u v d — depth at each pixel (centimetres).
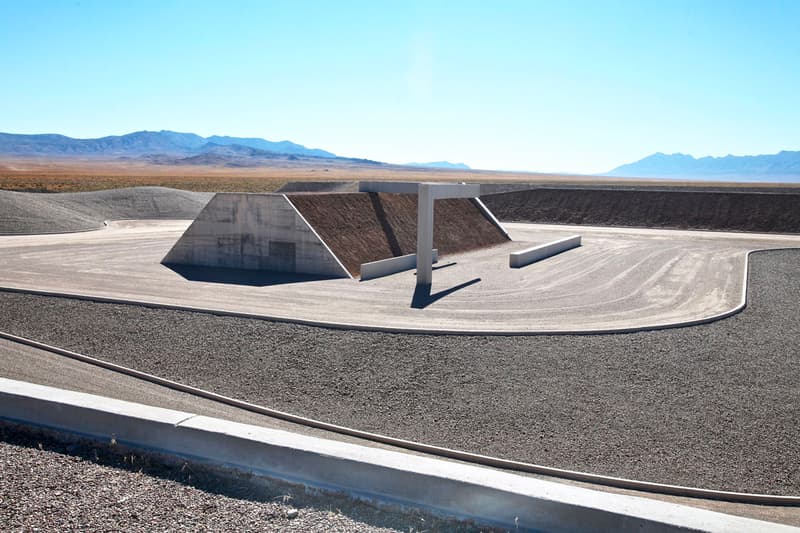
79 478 714
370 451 721
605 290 2706
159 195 6556
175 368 1680
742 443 1291
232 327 1975
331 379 1622
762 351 1864
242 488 706
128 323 2023
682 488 1097
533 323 2078
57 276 2769
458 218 4388
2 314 2103
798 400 1510
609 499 621
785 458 1231
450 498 659
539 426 1366
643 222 6406
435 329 1945
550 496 624
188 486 706
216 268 3148
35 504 646
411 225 3897
